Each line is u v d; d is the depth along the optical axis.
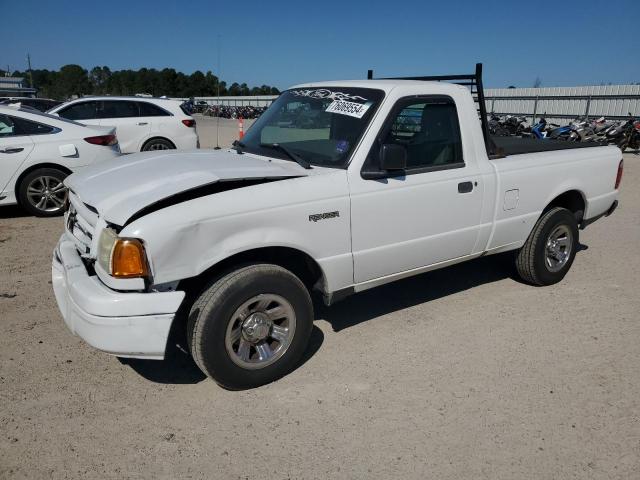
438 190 3.97
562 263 5.16
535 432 2.97
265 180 3.33
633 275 5.51
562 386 3.43
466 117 4.17
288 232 3.29
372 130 3.65
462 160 4.17
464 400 3.27
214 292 3.10
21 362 3.64
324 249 3.49
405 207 3.81
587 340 4.06
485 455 2.79
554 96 24.45
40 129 7.34
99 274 3.08
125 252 2.84
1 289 4.86
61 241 3.72
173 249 2.92
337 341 4.02
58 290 3.41
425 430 2.99
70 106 10.70
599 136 15.96
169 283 3.03
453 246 4.23
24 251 5.95
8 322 4.21
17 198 7.26
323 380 3.49
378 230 3.71
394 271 3.95
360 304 4.70
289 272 3.35
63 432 2.93
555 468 2.70
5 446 2.81
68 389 3.34
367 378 3.51
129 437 2.91
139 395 3.30
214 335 3.10
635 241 6.81
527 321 4.38
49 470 2.65
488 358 3.78
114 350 2.92
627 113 21.97
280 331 3.42
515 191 4.51
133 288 2.91
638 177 11.70
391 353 3.84
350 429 3.00
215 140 20.91
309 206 3.35
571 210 5.33
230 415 3.12
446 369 3.63
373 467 2.70
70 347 3.86
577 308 4.66
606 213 5.61
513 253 5.48
